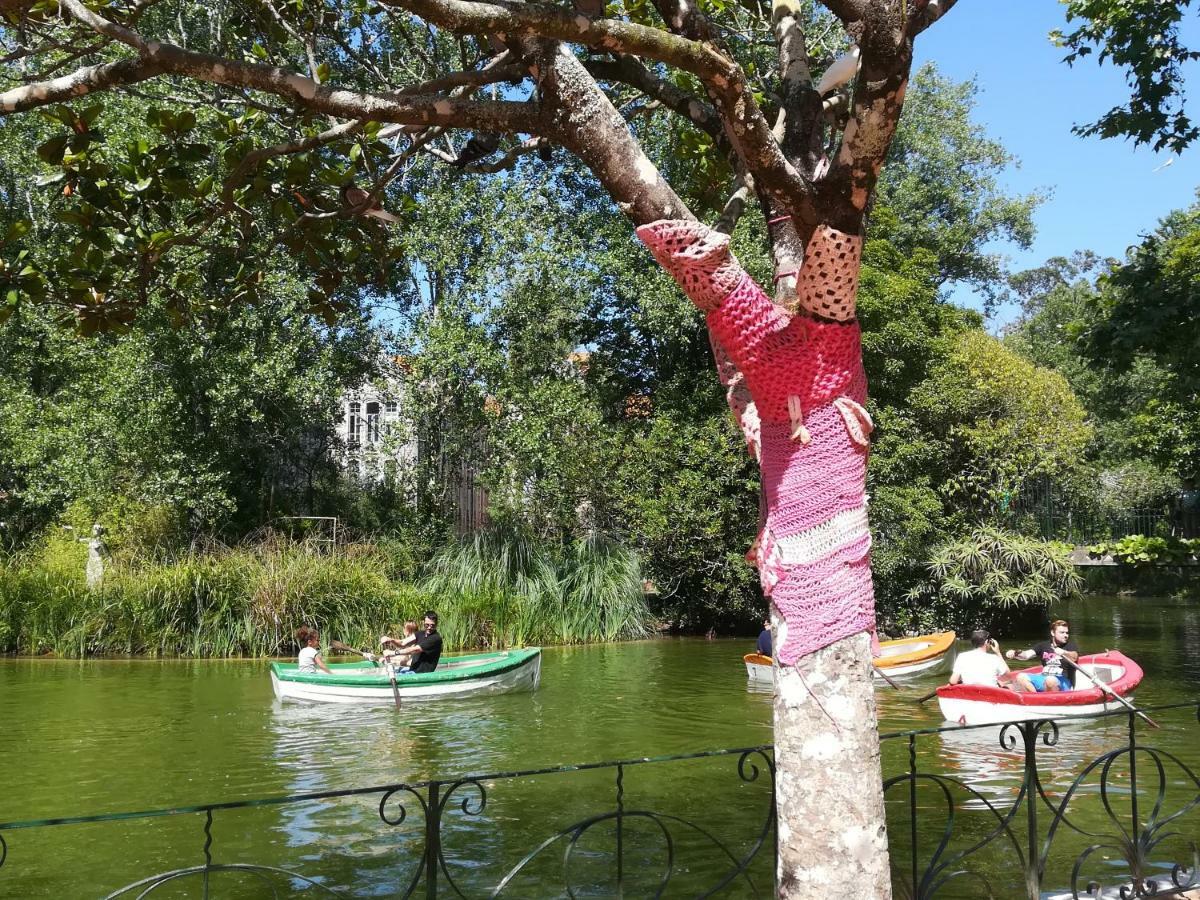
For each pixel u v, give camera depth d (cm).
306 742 1107
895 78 338
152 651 1905
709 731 1168
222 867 369
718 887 457
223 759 1022
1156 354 1486
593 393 2609
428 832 387
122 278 568
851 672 357
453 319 2347
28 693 1464
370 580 2008
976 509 2373
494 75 471
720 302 369
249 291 644
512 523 2280
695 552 2300
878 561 2198
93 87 436
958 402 2266
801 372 366
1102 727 1167
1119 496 3178
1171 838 718
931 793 862
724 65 352
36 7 495
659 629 2412
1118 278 1419
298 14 670
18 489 2572
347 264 641
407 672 1427
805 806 353
